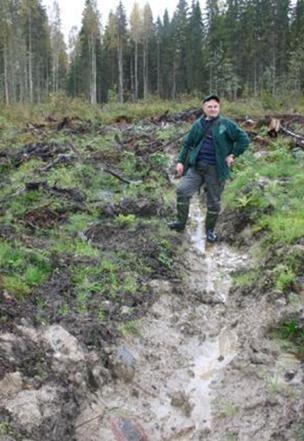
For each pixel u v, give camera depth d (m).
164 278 5.95
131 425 4.01
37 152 11.45
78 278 5.50
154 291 5.62
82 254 6.07
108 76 68.62
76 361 4.30
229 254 6.87
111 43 69.06
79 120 18.75
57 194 8.18
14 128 16.17
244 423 4.03
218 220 7.80
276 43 56.19
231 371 4.63
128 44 73.25
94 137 13.98
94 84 59.03
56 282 5.37
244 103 24.92
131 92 67.69
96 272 5.70
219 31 57.38
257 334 4.93
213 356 4.95
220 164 6.80
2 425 3.53
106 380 4.36
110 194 8.71
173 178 10.34
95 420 3.97
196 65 62.31
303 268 5.51
